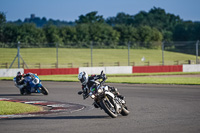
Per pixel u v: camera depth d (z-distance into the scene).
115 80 91.38
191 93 59.12
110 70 135.88
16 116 34.94
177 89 67.00
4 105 42.81
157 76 116.38
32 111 38.53
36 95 58.88
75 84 81.12
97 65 186.88
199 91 62.72
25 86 59.06
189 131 25.94
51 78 102.69
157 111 37.81
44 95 58.62
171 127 27.72
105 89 33.69
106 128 27.62
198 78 102.06
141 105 43.56
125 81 87.44
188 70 151.62
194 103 45.16
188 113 35.94
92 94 32.84
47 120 32.19
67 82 87.50
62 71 127.94
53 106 43.81
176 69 148.75
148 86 74.19
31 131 26.62
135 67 140.75
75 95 57.84
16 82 59.56
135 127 27.91
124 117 33.66
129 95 56.38
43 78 102.69
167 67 146.88
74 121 31.45
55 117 34.12
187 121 30.70
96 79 33.72
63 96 56.50
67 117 34.09
